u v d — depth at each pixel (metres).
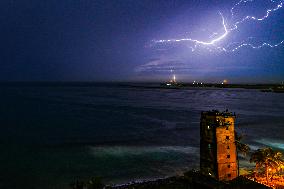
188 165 88.88
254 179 68.94
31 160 95.81
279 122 174.62
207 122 66.19
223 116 64.75
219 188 52.81
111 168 86.62
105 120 186.00
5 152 106.31
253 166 85.12
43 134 141.12
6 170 85.62
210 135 65.19
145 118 194.38
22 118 193.12
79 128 158.00
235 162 65.19
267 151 67.38
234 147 65.19
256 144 115.56
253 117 196.38
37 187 72.50
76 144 118.25
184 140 125.06
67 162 93.19
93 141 123.69
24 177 79.44
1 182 75.88
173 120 185.12
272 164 66.69
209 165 65.25
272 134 136.88
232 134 65.06
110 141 123.50
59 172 83.38
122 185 67.06
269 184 66.06
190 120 185.12
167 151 105.75
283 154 98.62
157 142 120.94
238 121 178.62
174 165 89.06
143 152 104.38
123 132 145.25
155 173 81.56
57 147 113.56
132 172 82.31
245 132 142.12
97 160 94.81
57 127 160.62
